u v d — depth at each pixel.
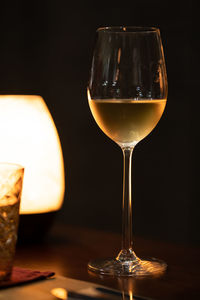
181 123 1.83
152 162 1.88
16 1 2.03
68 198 2.00
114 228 1.93
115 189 1.92
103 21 1.90
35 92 2.02
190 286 0.61
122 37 0.66
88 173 1.96
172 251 0.75
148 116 0.66
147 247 0.77
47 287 0.59
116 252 0.74
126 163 0.69
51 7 1.97
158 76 0.67
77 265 0.69
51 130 0.83
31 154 0.80
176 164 1.85
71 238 0.82
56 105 1.99
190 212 1.84
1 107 0.81
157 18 1.83
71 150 1.98
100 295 0.57
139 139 0.68
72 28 1.94
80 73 1.94
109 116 0.66
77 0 1.93
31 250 0.76
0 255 0.59
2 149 0.80
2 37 2.07
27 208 0.78
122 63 0.66
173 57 1.83
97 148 1.94
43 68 2.00
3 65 2.07
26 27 2.02
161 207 1.87
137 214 1.91
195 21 1.79
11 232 0.59
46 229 0.81
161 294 0.58
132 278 0.64
